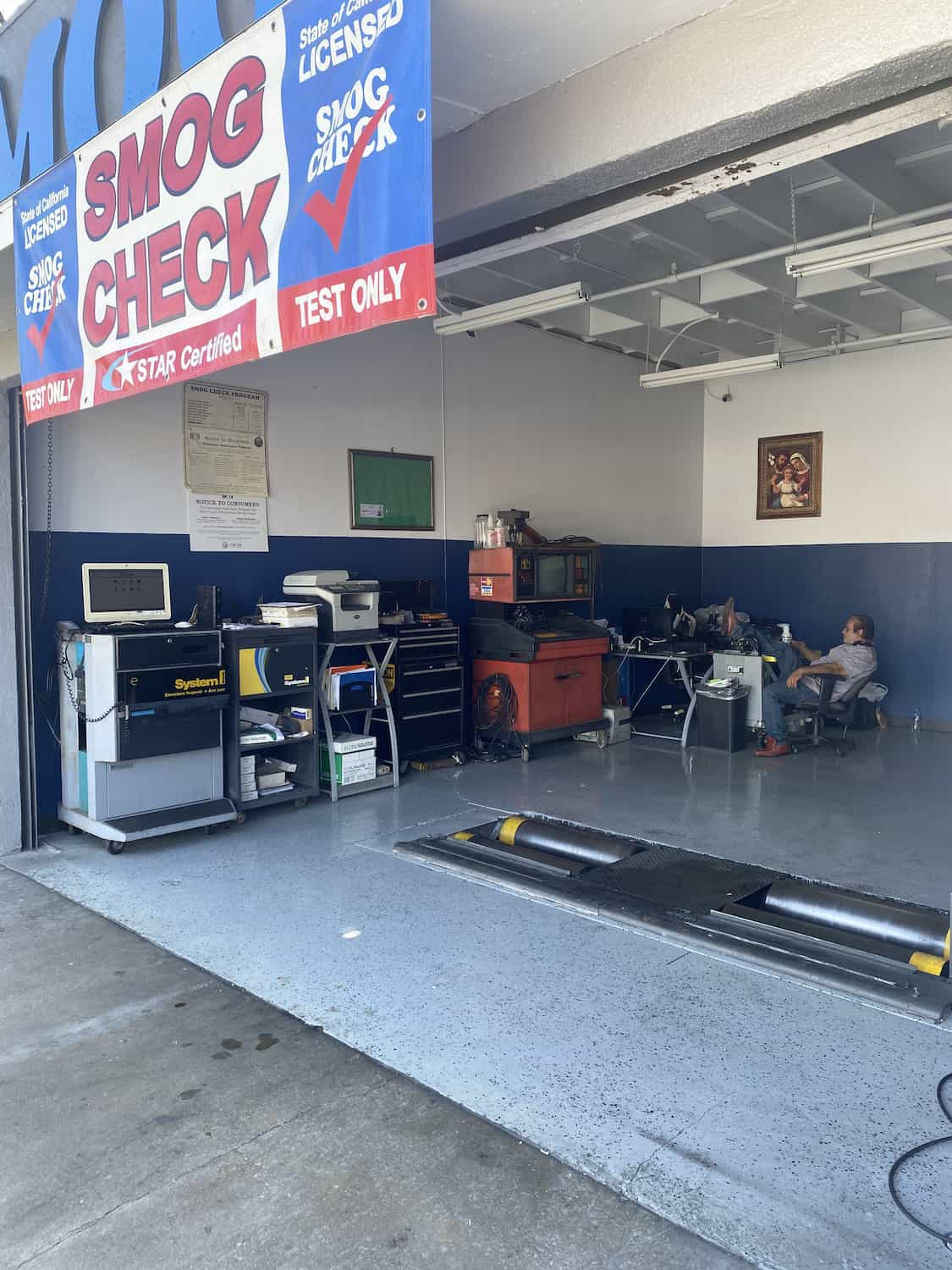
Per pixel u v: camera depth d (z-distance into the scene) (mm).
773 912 3535
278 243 2324
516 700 6305
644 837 4559
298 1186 2039
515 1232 1886
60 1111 2344
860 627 6383
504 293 6355
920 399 7348
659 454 8305
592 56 2266
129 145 2818
